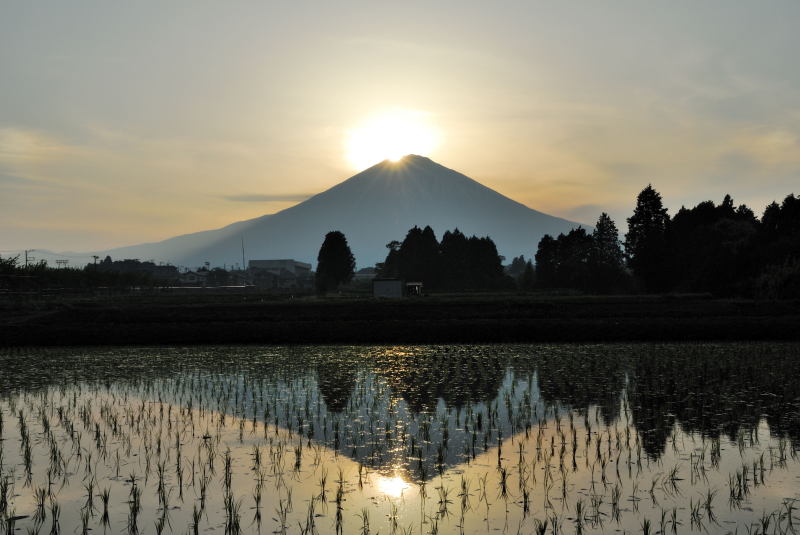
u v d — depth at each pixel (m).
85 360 41.53
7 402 27.67
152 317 59.09
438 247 137.88
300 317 59.25
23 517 14.62
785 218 81.81
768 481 16.34
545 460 18.12
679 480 16.50
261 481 16.72
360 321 54.56
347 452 19.14
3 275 84.25
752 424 22.03
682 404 25.31
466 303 62.38
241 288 147.38
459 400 26.52
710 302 61.25
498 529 13.60
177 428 22.47
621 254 111.50
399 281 90.50
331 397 27.50
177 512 14.74
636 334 49.59
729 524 13.74
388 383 30.81
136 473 17.59
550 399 26.42
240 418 23.86
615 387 29.06
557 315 58.16
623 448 19.28
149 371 36.03
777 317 52.19
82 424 23.23
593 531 13.44
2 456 19.36
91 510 14.98
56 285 97.31
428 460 18.25
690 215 111.56
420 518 14.19
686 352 41.09
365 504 15.04
